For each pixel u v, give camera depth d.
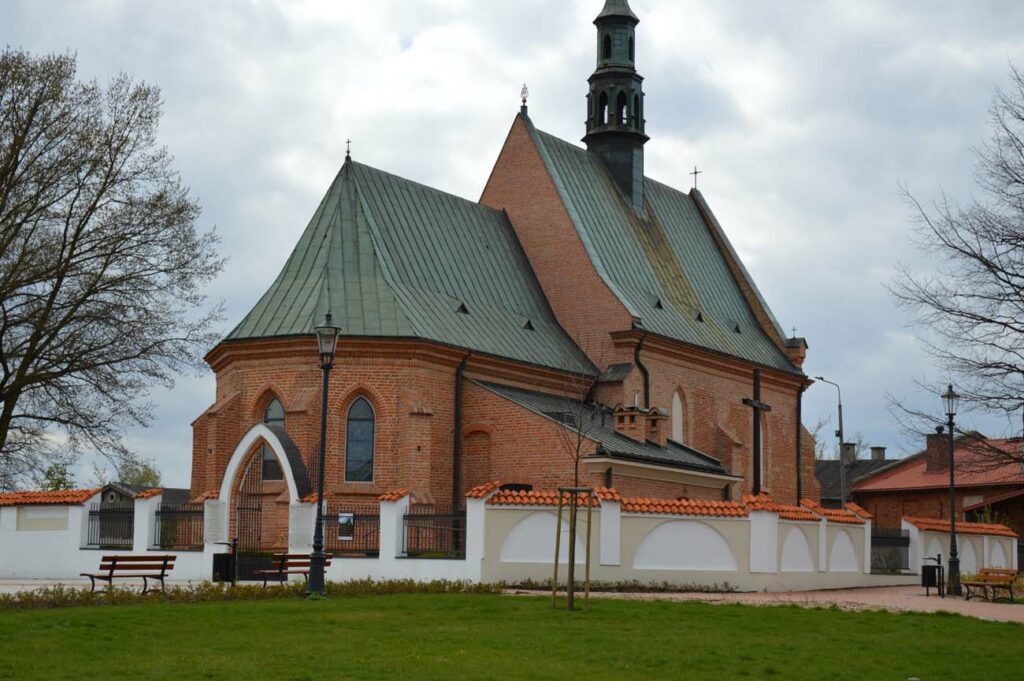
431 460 48.75
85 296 47.34
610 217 63.25
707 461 56.47
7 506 45.84
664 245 66.69
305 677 20.73
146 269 49.19
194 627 25.98
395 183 55.25
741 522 40.66
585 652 24.06
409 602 31.55
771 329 70.94
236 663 21.91
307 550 41.88
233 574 39.84
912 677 22.62
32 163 47.47
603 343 57.56
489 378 52.06
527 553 38.84
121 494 85.25
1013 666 24.06
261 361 49.16
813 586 43.38
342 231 51.62
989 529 56.12
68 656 22.33
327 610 29.48
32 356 47.28
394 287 50.50
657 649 24.59
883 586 48.06
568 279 59.03
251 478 46.09
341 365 48.47
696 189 74.31
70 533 45.03
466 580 38.78
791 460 69.31
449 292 53.56
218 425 48.59
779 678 22.12
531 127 61.41
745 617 29.95
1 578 45.22
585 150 65.88
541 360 54.59
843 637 27.23
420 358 48.75
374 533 42.12
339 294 49.66
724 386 63.91
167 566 34.19
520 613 29.52
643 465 48.97
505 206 61.47
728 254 72.62
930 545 51.41
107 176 48.31
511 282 58.03
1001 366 33.72
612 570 38.78
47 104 47.62
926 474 81.38
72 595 30.23
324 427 34.09
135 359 49.03
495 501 39.16
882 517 83.06
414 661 22.50
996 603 38.94
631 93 66.50
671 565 39.72
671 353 59.56
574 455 47.47
